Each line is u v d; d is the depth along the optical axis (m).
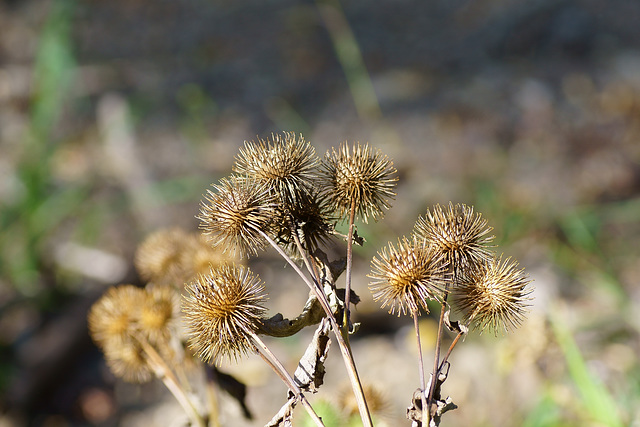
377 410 0.76
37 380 1.22
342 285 1.27
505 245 1.41
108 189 1.69
